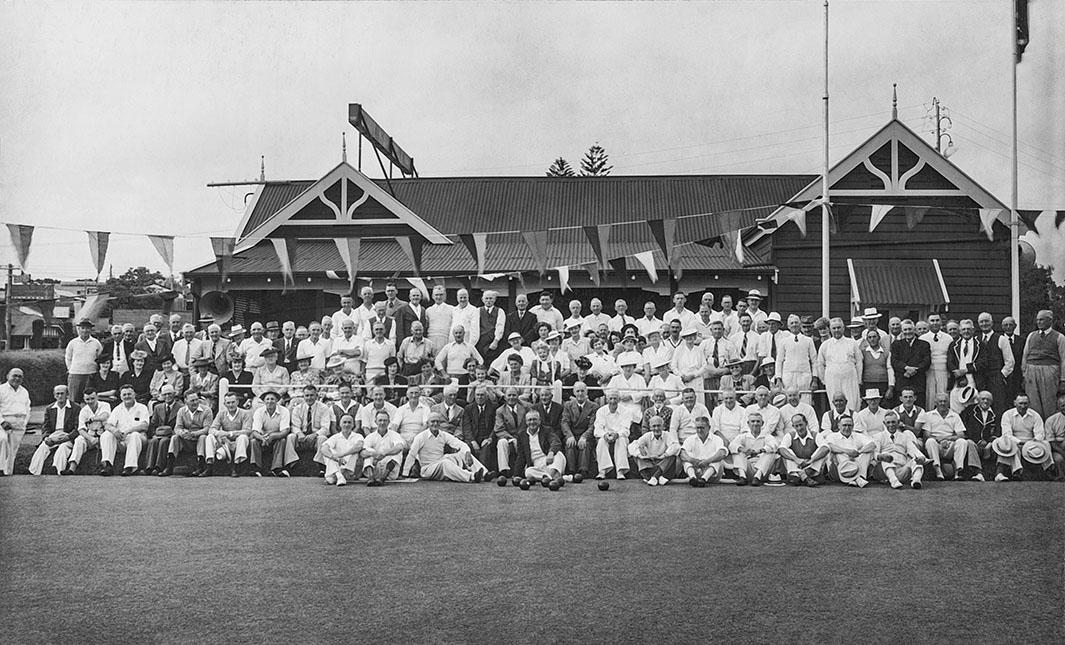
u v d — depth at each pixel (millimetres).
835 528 8844
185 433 12297
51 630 6312
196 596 6949
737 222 18656
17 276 26844
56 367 22125
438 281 21375
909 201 19859
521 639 6141
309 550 8094
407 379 13398
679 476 11852
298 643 6086
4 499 10305
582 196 24531
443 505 10000
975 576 7371
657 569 7543
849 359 12867
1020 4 16469
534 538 8477
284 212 21891
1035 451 11711
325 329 14367
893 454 11383
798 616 6535
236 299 22547
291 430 12359
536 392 12125
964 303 19578
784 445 11516
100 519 9266
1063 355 12641
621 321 15023
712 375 13125
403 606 6715
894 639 6148
